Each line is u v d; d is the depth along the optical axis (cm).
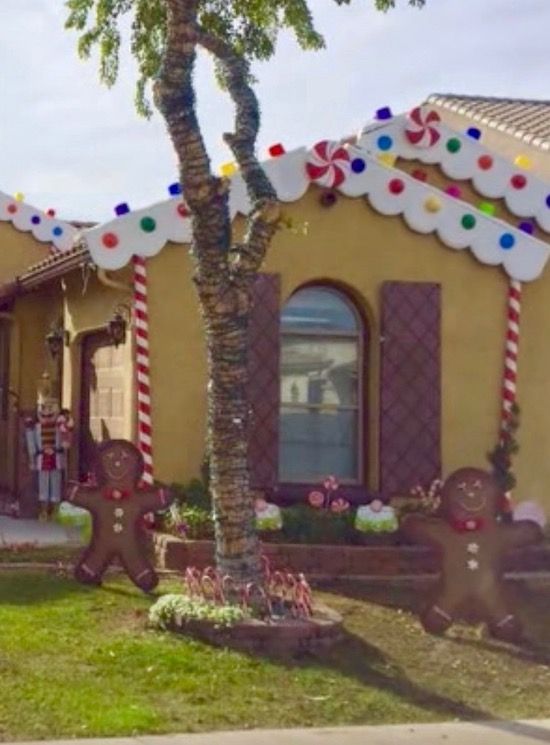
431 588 1188
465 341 1541
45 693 903
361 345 1546
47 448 1708
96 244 1438
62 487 1708
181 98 1070
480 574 1128
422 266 1537
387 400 1511
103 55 1259
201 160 1071
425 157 1655
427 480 1512
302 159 1498
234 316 1094
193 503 1393
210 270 1084
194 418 1466
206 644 1032
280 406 1511
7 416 1967
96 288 1616
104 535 1223
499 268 1550
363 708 923
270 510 1373
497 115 2258
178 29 1067
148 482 1326
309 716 899
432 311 1530
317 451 1531
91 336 1686
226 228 1088
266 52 1247
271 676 975
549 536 1453
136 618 1111
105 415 1617
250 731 859
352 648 1063
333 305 1541
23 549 1412
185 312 1469
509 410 1537
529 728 896
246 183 1141
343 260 1519
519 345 1559
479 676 1021
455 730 886
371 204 1522
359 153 1517
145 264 1457
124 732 841
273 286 1488
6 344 1991
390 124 1647
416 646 1087
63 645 1021
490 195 1667
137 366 1455
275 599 1094
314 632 1043
